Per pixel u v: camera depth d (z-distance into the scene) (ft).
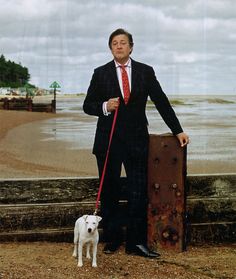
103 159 19.17
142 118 19.24
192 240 21.06
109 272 17.70
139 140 19.16
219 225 21.25
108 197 19.54
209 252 20.10
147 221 19.75
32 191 20.71
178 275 17.63
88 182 20.92
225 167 23.91
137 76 19.03
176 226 19.79
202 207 21.29
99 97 19.36
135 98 18.99
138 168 19.26
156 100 19.39
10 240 20.38
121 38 18.85
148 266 18.34
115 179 19.24
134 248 19.45
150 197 19.70
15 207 20.45
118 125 19.02
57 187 20.81
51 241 20.54
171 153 19.65
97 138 19.22
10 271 17.30
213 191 21.47
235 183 21.56
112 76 19.02
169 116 19.39
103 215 19.67
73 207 20.65
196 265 18.56
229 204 21.44
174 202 19.74
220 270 18.13
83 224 17.90
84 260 18.61
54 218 20.58
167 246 19.84
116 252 19.65
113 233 19.79
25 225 20.47
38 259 18.51
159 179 19.69
